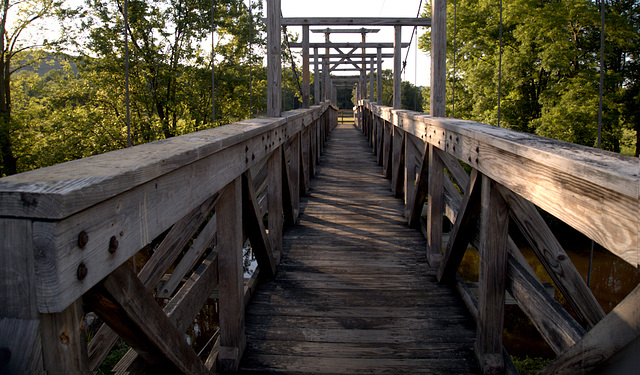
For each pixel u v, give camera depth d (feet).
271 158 10.57
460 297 9.04
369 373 6.54
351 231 13.62
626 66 34.42
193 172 4.33
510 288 6.18
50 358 2.36
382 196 18.42
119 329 3.38
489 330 6.46
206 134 5.59
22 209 2.23
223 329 6.65
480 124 7.50
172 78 43.80
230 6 45.52
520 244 40.09
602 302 27.55
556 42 35.70
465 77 49.80
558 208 3.95
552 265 5.07
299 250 11.91
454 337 7.52
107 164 3.13
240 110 50.42
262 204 11.47
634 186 2.75
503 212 6.15
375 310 8.48
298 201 15.15
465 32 48.42
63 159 41.01
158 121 44.11
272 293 9.22
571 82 35.53
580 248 36.65
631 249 2.87
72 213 2.31
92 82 44.60
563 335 4.61
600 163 3.34
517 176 4.89
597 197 3.28
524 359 22.53
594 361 3.41
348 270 10.49
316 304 8.72
